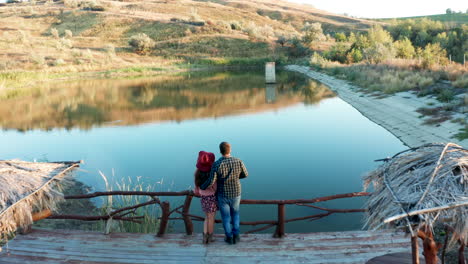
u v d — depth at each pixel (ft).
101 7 361.71
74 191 34.12
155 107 84.94
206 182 17.12
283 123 64.08
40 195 15.24
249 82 136.26
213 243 18.70
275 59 228.43
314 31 254.68
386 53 143.23
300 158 42.98
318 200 19.03
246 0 571.28
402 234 19.19
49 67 184.75
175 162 42.75
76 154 47.42
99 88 130.11
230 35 272.72
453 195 10.22
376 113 66.80
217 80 146.72
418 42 210.38
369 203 12.78
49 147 51.42
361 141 50.03
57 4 414.62
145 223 25.49
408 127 53.78
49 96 110.73
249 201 18.69
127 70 193.47
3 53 202.18
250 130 59.26
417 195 10.58
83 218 20.12
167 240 19.17
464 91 64.18
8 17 342.03
